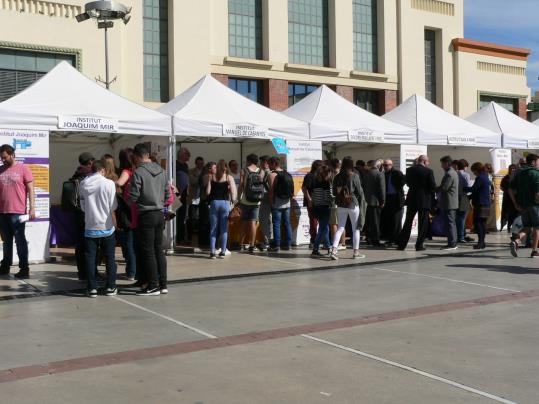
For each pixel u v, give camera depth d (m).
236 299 8.34
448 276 10.17
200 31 18.80
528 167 11.87
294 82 21.00
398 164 15.61
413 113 16.11
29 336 6.43
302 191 13.88
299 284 9.47
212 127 12.49
